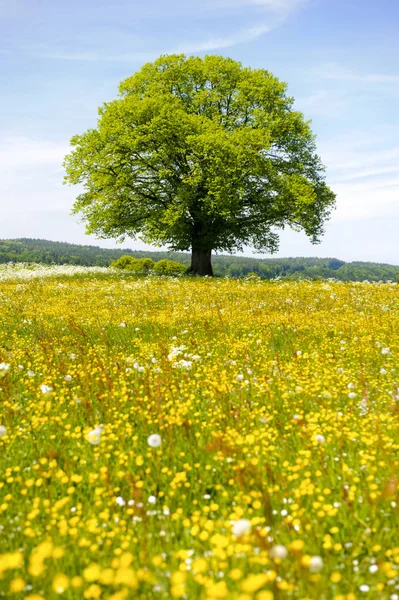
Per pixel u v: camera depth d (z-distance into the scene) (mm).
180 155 32719
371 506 3656
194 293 18641
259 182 32094
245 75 33000
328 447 4871
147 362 8680
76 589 3010
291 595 2834
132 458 4750
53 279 26359
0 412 6359
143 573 2830
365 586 2941
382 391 6602
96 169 32719
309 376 7488
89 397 6625
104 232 35500
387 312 13258
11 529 3793
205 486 4422
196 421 5723
